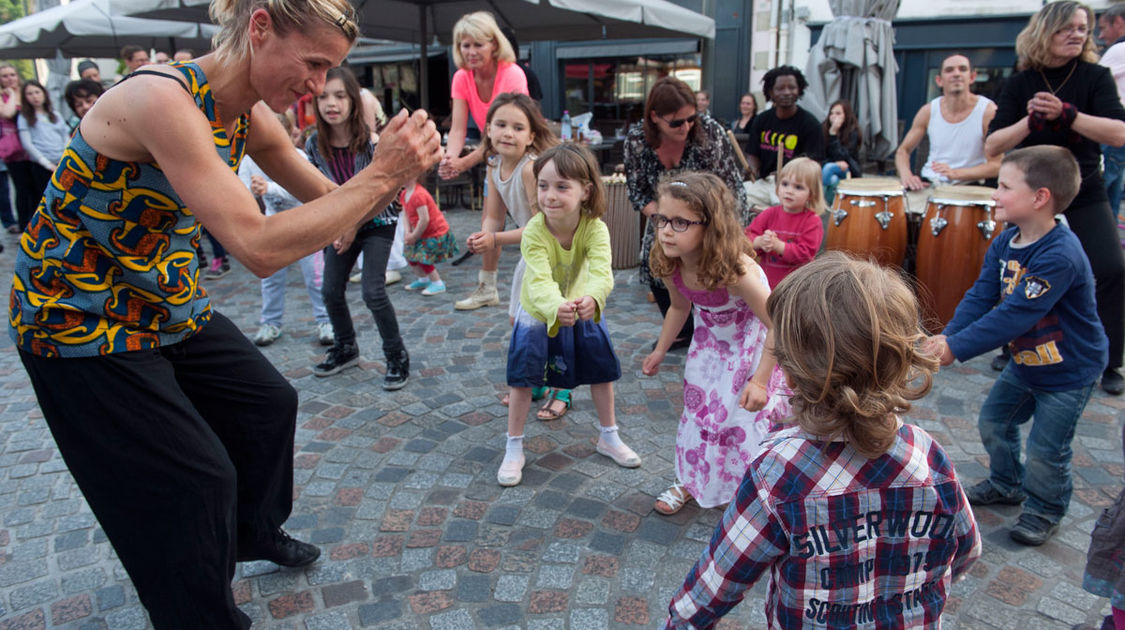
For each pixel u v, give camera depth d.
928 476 1.20
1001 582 2.40
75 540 2.72
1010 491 2.77
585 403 3.82
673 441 3.40
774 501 1.20
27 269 1.63
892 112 6.80
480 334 4.97
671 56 13.34
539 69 13.91
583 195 2.87
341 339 4.26
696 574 1.33
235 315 5.52
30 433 3.63
